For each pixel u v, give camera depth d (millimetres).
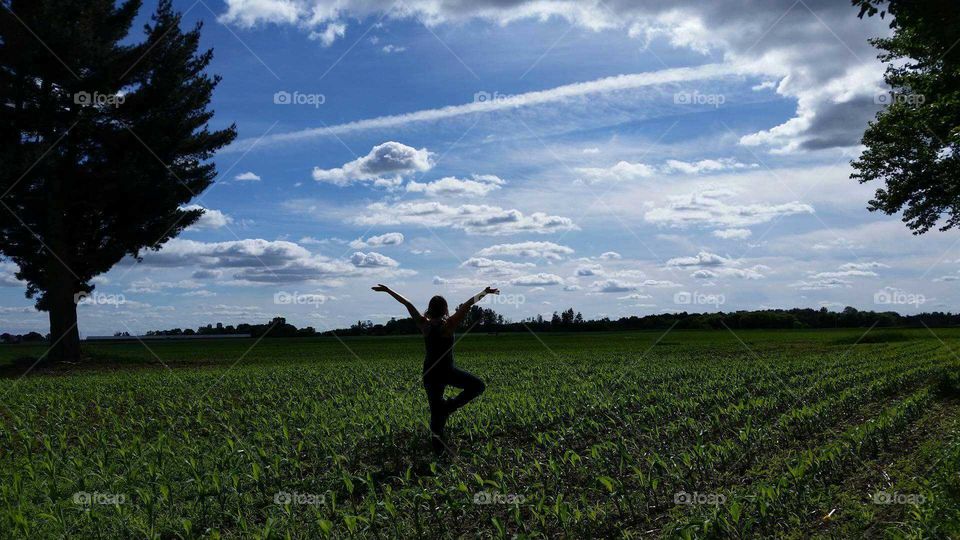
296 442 10695
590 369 25750
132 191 29984
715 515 6566
